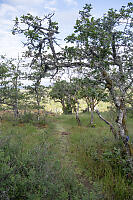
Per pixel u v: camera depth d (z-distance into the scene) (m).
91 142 7.11
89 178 4.25
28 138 7.22
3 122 12.36
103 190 3.60
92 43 4.01
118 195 3.44
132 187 3.66
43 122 14.03
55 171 3.57
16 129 9.53
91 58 4.23
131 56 4.39
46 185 2.87
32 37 3.56
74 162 5.19
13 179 2.56
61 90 11.35
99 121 14.39
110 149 5.40
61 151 6.28
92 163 5.10
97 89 4.26
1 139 4.64
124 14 4.24
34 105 14.30
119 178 3.96
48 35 3.80
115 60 4.41
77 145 7.05
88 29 3.71
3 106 13.73
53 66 4.22
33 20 3.75
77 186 3.55
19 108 14.29
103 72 4.20
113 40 4.36
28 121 13.92
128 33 4.36
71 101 14.75
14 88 13.05
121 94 4.24
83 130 10.52
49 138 7.84
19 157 3.81
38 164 3.51
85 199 2.92
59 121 16.92
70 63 4.29
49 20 3.77
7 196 2.42
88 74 4.26
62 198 2.75
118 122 4.34
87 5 4.11
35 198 2.45
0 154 2.95
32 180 2.78
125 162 4.04
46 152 4.02
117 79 4.09
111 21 4.26
